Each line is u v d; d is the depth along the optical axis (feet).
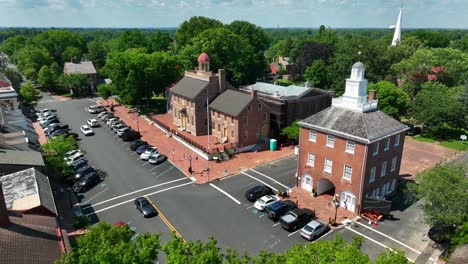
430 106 229.04
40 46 479.00
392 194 149.69
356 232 121.08
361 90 140.67
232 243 114.01
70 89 365.81
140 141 205.98
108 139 220.02
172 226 123.44
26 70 392.27
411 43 354.13
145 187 153.58
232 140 206.80
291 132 202.69
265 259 67.05
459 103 225.97
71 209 134.10
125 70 284.61
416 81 282.77
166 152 195.83
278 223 126.62
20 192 98.27
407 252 109.40
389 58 329.52
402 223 127.44
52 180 155.12
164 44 481.05
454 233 103.91
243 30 438.40
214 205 138.72
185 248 63.16
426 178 109.40
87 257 58.54
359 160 128.47
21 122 189.57
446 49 297.94
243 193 149.07
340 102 145.79
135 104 301.02
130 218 128.26
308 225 118.11
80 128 243.40
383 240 116.26
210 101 226.79
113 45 551.18
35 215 88.17
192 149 200.34
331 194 149.48
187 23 420.77
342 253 60.75
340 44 421.59
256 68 366.84
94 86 390.63
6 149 135.33
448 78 280.31
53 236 81.30
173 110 253.24
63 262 62.59
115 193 147.74
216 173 169.07
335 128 136.26
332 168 139.13
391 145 139.54
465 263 81.20
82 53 537.24
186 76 254.68
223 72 227.61
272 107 219.82
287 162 184.65
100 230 78.89
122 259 57.16
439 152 205.67
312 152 145.89
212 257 59.26
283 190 151.53
